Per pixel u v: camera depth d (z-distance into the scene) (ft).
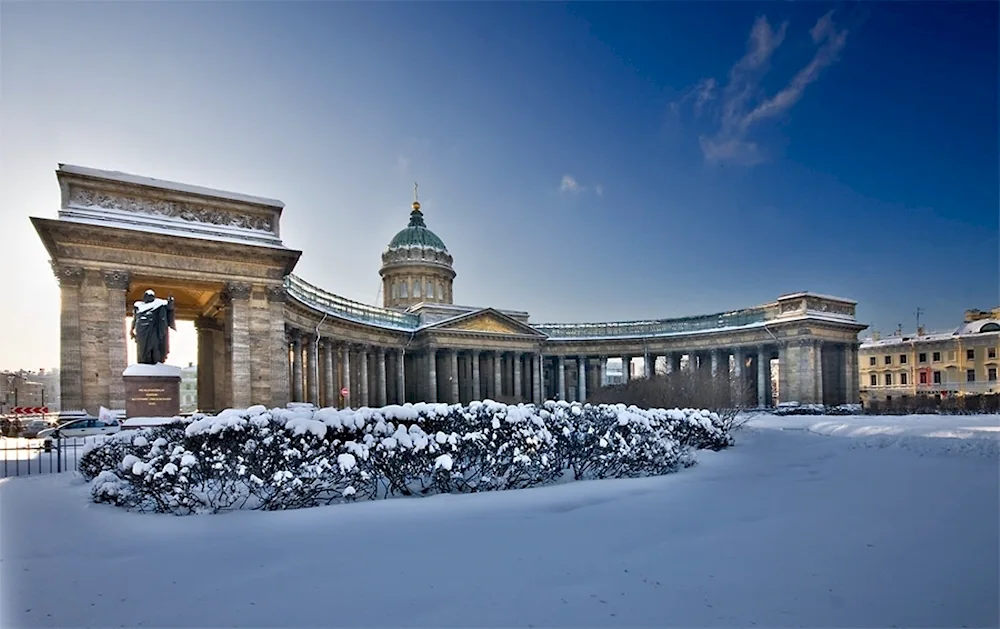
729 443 95.81
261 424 46.01
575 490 51.75
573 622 21.17
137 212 129.39
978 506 43.55
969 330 312.91
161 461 43.75
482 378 286.46
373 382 247.70
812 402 231.91
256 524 37.70
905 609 22.71
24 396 350.64
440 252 322.34
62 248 120.57
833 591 24.62
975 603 23.31
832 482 56.70
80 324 121.08
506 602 23.12
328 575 26.58
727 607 22.75
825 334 241.76
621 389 199.41
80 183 124.06
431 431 53.01
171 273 131.85
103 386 121.49
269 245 142.00
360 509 42.63
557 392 307.78
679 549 30.94
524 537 33.60
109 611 22.52
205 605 23.00
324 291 208.03
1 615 22.13
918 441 89.25
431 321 272.92
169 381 97.60
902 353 333.01
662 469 64.75
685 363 279.28
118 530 36.37
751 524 37.14
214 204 137.90
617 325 304.09
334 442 46.65
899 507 43.04
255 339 140.67
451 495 49.16
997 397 192.65
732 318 268.41
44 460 78.48
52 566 28.45
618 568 27.55
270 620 21.42
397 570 27.25
